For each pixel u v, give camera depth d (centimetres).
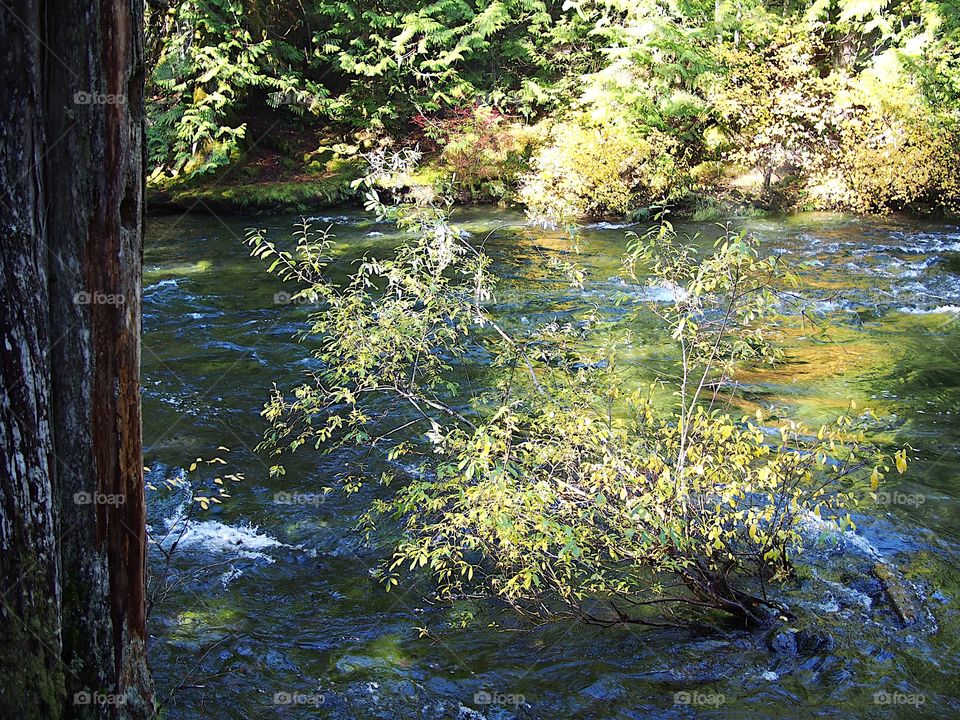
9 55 206
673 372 660
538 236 1240
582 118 1498
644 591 390
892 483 489
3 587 214
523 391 514
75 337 221
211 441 554
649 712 312
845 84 1436
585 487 377
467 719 309
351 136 1708
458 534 385
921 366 691
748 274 376
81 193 217
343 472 511
